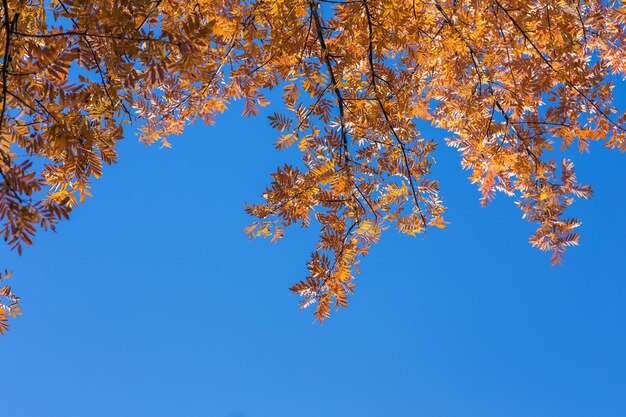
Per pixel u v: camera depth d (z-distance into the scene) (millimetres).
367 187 3473
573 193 3859
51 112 2055
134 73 1824
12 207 1508
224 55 3545
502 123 3848
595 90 3613
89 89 2236
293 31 3221
